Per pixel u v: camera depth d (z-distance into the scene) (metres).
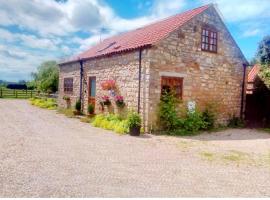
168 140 9.78
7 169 5.49
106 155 7.07
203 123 12.73
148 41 11.84
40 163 6.03
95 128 11.80
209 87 13.63
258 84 16.08
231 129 13.81
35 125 11.77
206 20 13.36
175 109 11.99
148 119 11.21
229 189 5.01
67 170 5.64
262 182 5.50
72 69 18.89
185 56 12.47
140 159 6.84
